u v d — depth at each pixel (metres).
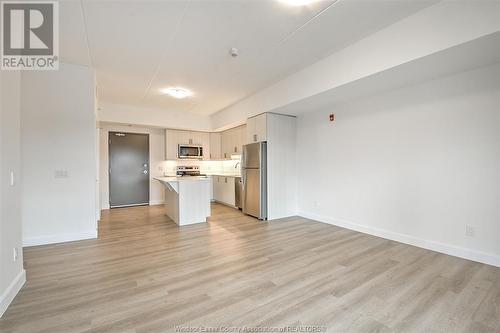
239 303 1.88
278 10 2.26
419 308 1.80
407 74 2.74
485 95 2.54
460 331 1.56
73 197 3.41
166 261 2.70
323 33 2.67
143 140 6.48
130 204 6.33
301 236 3.61
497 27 1.87
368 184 3.68
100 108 5.29
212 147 7.09
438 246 2.91
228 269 2.49
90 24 2.42
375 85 3.10
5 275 1.83
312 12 2.29
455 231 2.78
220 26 2.50
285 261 2.68
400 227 3.29
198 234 3.75
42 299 1.93
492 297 1.93
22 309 1.79
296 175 5.06
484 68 2.54
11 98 1.96
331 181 4.29
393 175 3.36
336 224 4.22
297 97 3.75
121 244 3.28
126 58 3.21
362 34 2.70
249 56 3.20
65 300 1.92
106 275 2.36
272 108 4.33
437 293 2.00
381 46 2.61
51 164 3.27
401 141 3.26
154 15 2.30
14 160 2.00
